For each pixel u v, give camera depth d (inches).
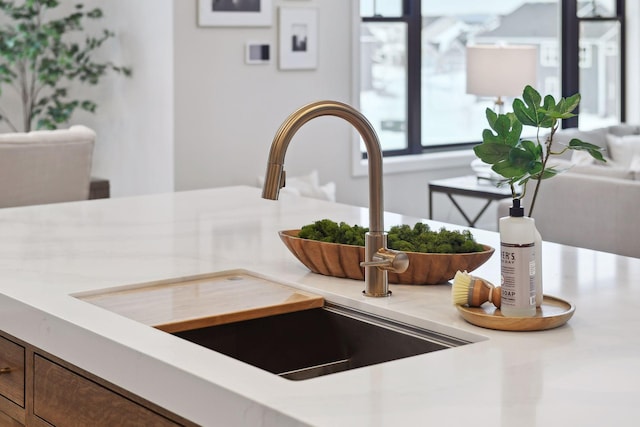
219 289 81.4
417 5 293.3
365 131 73.3
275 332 76.7
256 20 239.6
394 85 293.3
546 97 64.8
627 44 342.6
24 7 248.8
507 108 309.9
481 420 48.2
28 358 74.8
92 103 253.1
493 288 69.3
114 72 255.0
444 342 67.8
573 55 327.9
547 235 177.5
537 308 69.5
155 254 93.3
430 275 79.4
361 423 47.8
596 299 74.9
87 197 192.5
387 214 115.0
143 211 117.6
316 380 54.8
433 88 304.0
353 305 75.5
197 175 236.8
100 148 263.9
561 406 50.3
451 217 296.0
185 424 57.4
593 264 88.8
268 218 112.5
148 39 239.6
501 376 55.5
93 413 66.7
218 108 237.8
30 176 181.6
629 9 341.7
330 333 77.5
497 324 65.7
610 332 65.3
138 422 61.8
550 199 175.5
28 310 73.4
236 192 133.2
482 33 311.7
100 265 88.4
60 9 265.3
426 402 50.9
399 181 283.6
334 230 84.7
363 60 286.2
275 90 246.7
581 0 331.9
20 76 265.1
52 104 268.7
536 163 65.0
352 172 266.2
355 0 259.3
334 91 258.5
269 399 51.4
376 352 73.5
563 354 60.1
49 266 87.8
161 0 232.5
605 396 51.9
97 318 69.0
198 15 231.5
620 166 285.9
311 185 242.8
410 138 295.6
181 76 231.3
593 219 168.6
